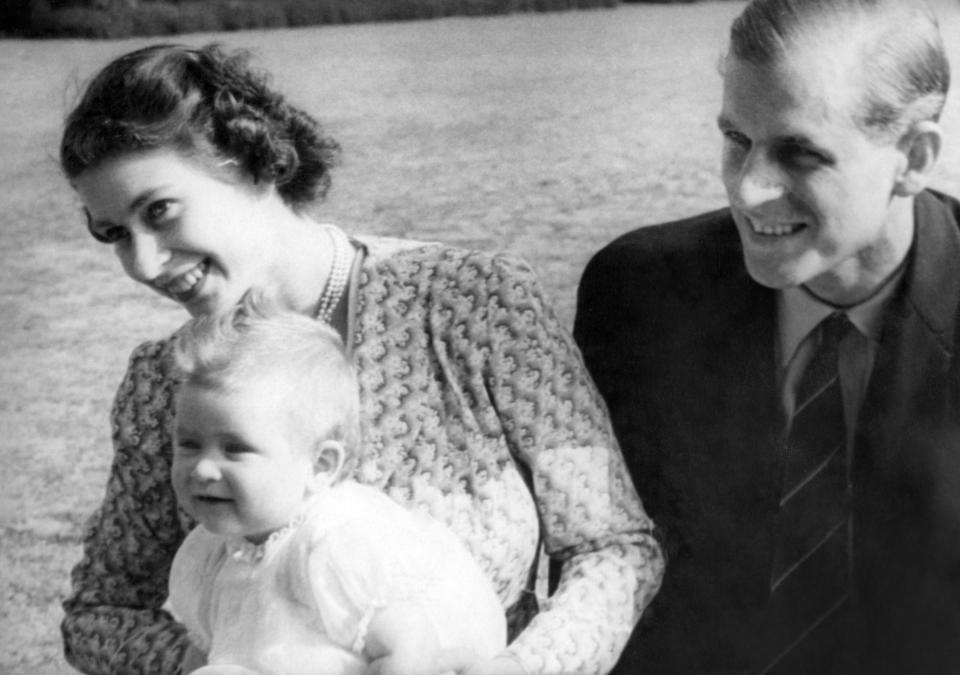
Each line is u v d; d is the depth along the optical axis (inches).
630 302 103.5
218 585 82.9
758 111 88.1
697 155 310.7
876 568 97.6
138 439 86.9
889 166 88.9
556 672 79.1
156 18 378.6
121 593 89.7
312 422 80.1
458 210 295.4
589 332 105.7
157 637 85.8
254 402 79.0
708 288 101.1
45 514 216.8
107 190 77.5
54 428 246.2
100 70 79.1
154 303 298.5
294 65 366.3
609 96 324.8
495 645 80.0
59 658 180.1
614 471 85.6
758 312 99.4
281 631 78.9
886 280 94.7
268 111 81.5
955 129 177.0
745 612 101.6
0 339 276.1
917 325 94.6
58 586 196.2
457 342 83.5
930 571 96.1
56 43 375.9
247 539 82.4
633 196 299.0
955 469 94.3
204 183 78.6
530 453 83.5
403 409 83.7
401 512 80.9
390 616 75.9
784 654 100.7
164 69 77.8
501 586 83.9
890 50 86.5
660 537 91.2
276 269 83.9
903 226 93.3
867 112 86.7
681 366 101.6
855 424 97.1
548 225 288.7
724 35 330.3
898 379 95.2
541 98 333.7
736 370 100.0
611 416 104.1
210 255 80.0
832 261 90.7
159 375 86.3
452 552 80.1
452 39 376.2
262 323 80.7
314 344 80.8
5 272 314.0
